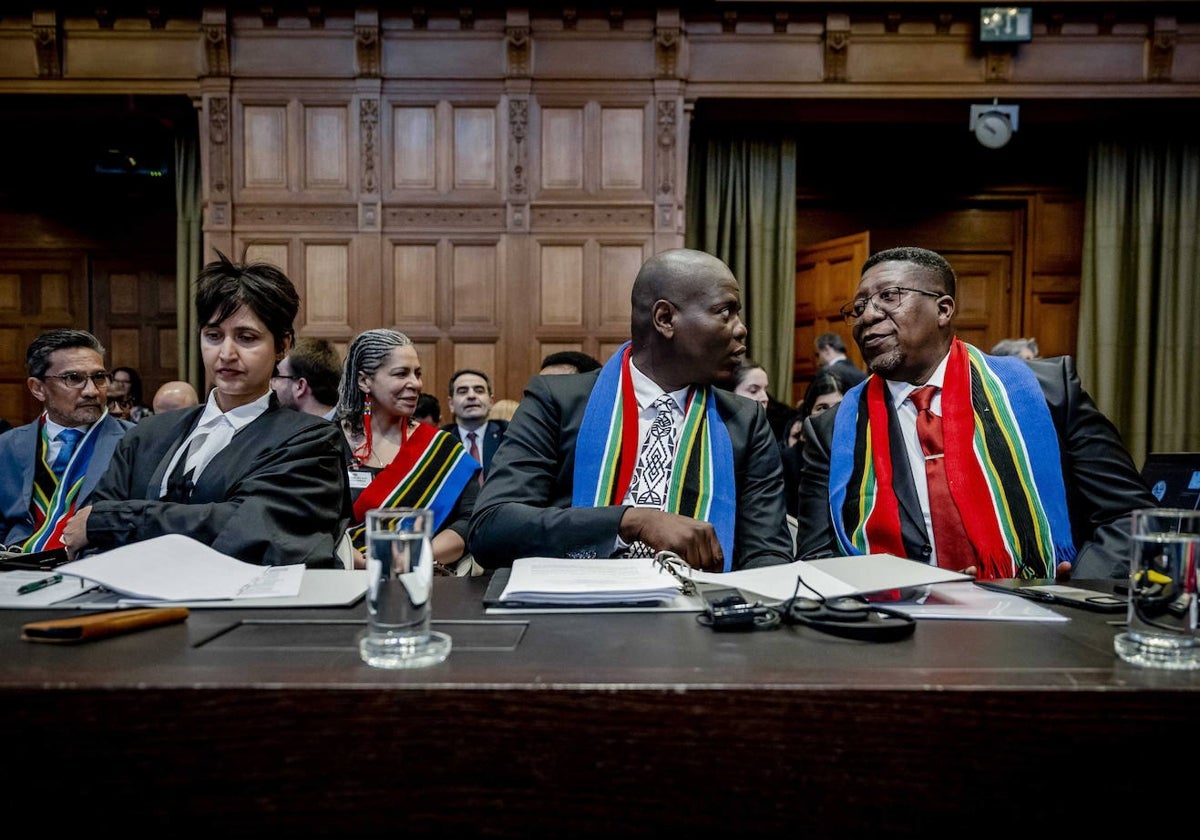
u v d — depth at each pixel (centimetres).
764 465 182
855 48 601
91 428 281
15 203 782
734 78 603
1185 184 659
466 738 77
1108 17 590
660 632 100
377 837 77
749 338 679
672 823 78
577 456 177
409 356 280
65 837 76
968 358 189
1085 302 679
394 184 609
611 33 602
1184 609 88
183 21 593
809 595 114
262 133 601
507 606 114
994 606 117
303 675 80
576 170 609
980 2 583
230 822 77
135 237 793
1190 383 660
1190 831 78
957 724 78
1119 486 172
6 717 76
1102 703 78
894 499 177
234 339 170
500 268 612
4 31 588
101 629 95
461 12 597
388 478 269
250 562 147
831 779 77
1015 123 597
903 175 754
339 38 599
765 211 679
